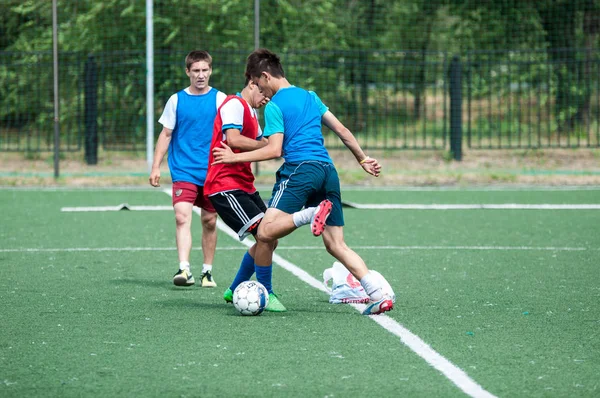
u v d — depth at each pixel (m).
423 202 36.00
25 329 14.24
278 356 12.48
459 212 32.56
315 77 63.41
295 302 16.81
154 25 57.50
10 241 25.08
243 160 15.41
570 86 56.88
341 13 74.44
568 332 14.08
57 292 17.66
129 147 57.16
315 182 15.40
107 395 10.66
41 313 15.57
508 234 26.83
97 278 19.41
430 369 11.80
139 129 57.50
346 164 50.94
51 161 50.12
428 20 76.19
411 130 70.88
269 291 15.88
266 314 15.54
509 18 64.81
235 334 13.91
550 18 63.56
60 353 12.66
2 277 19.41
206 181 16.89
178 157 18.75
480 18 66.00
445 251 23.55
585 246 24.41
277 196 15.49
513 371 11.70
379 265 21.28
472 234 26.84
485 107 77.38
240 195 16.66
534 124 70.25
